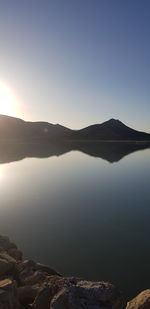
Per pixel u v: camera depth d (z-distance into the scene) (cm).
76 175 7181
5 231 2986
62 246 2612
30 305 1280
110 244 2652
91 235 2878
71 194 4784
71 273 2170
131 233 2933
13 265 1573
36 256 2427
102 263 2302
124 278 2108
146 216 3494
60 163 10119
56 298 1125
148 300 1072
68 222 3262
